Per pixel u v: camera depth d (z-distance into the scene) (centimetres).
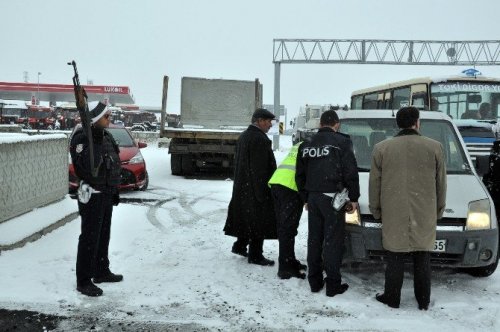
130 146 1169
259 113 563
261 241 573
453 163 586
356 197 466
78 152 453
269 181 536
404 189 439
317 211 479
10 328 394
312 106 2992
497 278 539
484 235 478
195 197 1050
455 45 3105
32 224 650
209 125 1470
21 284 476
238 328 404
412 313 437
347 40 3141
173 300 459
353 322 417
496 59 3098
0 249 561
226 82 1471
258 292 484
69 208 773
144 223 775
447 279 536
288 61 3167
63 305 439
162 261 579
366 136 622
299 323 415
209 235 709
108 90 5162
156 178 1380
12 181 646
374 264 581
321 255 488
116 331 395
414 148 443
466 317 430
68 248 598
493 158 704
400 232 437
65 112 3988
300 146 497
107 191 471
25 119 4006
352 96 1947
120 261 575
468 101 1299
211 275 532
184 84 1461
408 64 3155
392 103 1538
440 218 455
